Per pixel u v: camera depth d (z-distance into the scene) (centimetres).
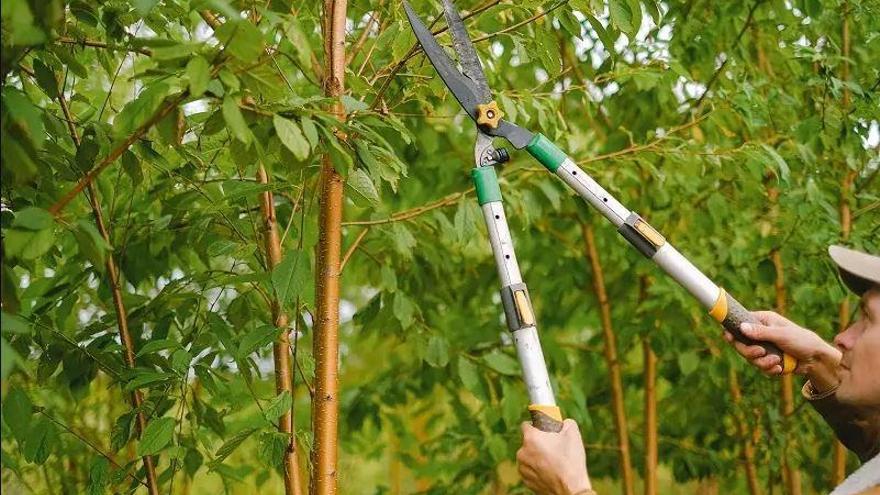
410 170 310
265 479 283
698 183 289
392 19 210
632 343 337
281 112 142
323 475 172
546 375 141
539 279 343
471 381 262
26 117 116
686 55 283
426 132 295
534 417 139
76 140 176
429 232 273
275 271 160
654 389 337
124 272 223
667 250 155
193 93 119
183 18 186
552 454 134
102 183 212
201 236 207
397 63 180
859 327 146
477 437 338
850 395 144
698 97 302
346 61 193
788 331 160
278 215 229
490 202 148
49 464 262
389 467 484
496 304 343
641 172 302
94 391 285
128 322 209
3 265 118
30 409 154
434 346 257
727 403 331
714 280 299
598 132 321
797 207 270
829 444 329
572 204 302
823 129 254
